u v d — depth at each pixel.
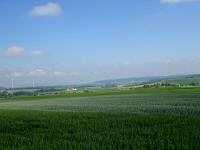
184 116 26.59
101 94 113.81
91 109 44.38
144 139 15.95
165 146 13.91
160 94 81.06
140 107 42.50
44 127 23.97
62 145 15.37
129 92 113.25
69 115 32.38
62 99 89.94
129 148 14.15
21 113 38.78
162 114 29.64
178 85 162.38
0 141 17.59
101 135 17.91
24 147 15.27
